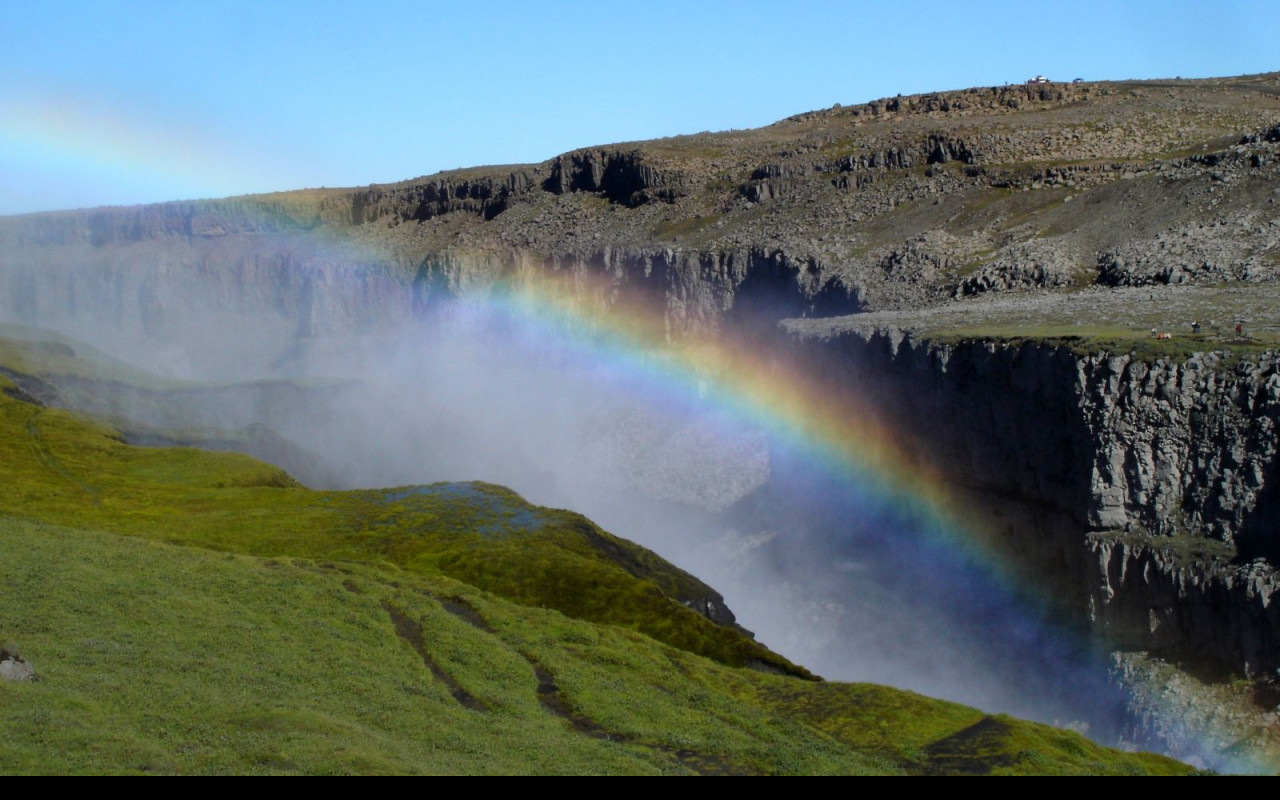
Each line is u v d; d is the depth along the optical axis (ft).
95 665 201.05
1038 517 426.51
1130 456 380.58
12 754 157.28
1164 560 359.87
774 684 286.05
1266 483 346.95
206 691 196.65
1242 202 578.25
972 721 253.65
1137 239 595.88
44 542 287.69
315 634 249.34
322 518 449.48
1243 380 357.82
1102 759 237.66
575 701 241.96
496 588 381.81
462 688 239.71
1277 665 322.96
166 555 297.74
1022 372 434.71
